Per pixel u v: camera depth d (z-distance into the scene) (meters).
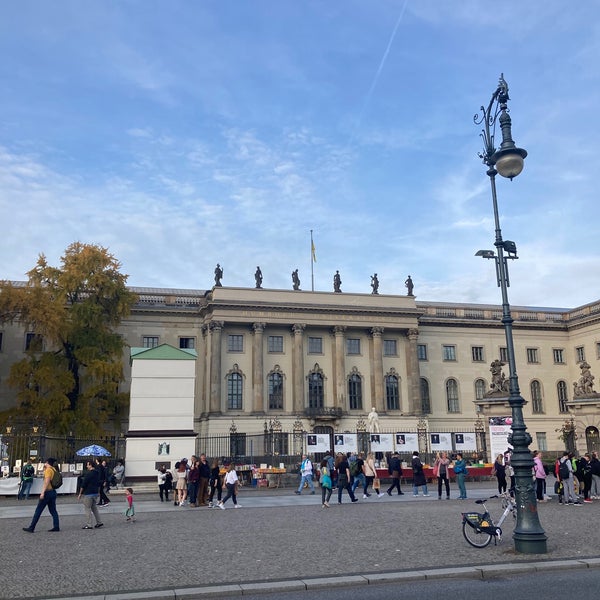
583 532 23.20
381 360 98.38
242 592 14.82
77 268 76.94
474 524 20.06
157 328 94.62
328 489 34.28
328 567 17.17
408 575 16.05
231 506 35.66
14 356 86.31
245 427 89.50
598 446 52.28
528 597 13.80
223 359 93.12
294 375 94.31
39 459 48.59
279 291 95.75
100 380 74.94
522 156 21.33
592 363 106.00
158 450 45.16
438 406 103.25
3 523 28.30
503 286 21.66
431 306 108.31
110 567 17.47
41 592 14.71
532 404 107.06
